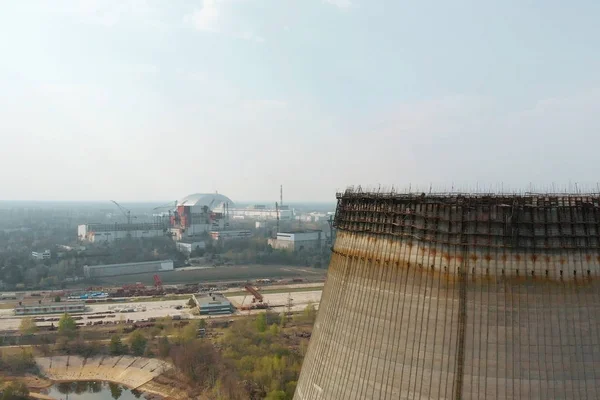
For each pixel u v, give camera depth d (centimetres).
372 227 5784
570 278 4719
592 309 4672
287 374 15112
